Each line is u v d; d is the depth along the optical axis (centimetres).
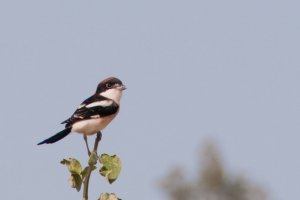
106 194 832
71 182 866
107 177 862
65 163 873
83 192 863
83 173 866
